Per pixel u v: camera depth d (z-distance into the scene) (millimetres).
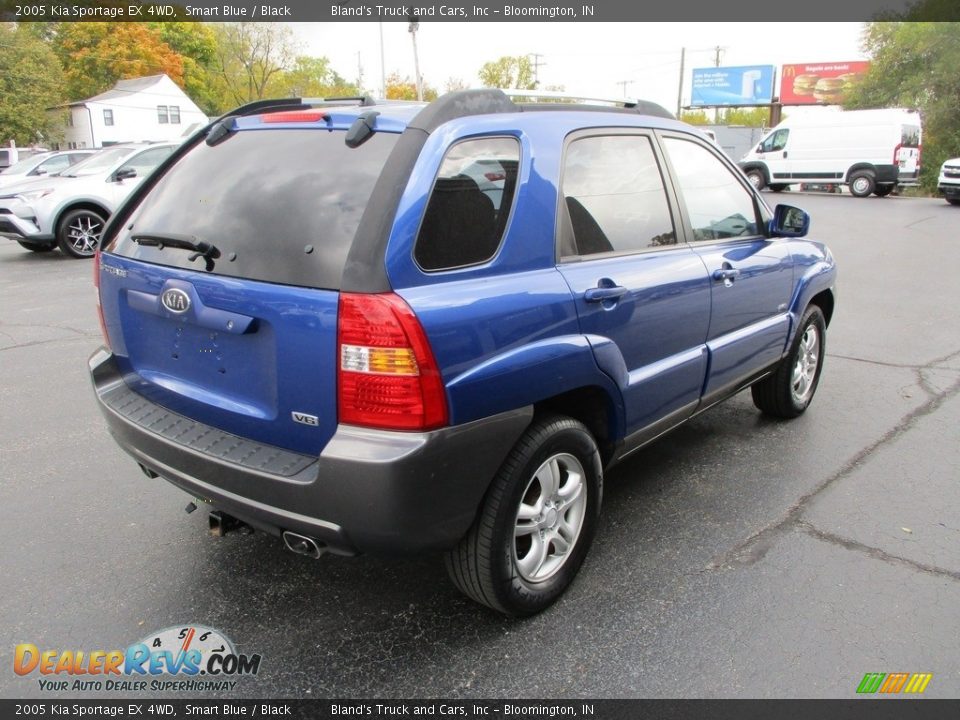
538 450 2602
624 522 3529
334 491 2225
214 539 3355
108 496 3744
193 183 2816
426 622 2791
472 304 2350
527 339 2518
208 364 2594
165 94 54875
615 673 2531
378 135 2486
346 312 2184
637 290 3010
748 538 3385
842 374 5824
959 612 2852
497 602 2648
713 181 3844
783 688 2465
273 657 2609
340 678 2510
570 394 2861
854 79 40375
